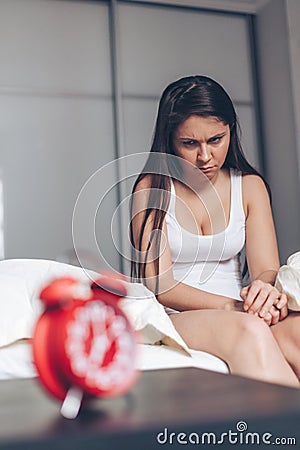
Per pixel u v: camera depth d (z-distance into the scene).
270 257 1.86
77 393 0.69
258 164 3.94
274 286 1.60
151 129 3.76
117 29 3.71
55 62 3.63
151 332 1.46
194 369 0.97
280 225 3.81
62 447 0.58
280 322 1.51
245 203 1.92
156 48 3.81
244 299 1.58
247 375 1.28
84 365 0.69
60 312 0.70
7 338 1.37
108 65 3.72
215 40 3.93
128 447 0.60
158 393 0.77
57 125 3.59
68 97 3.63
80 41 3.68
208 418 0.64
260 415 0.65
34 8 3.62
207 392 0.77
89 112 3.66
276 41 3.81
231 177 1.94
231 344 1.35
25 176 3.51
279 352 1.32
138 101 3.75
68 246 3.54
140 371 0.95
